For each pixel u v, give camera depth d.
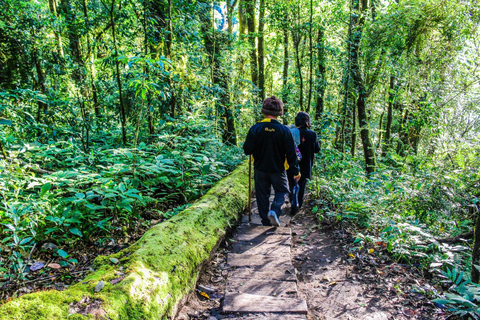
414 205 4.25
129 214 3.79
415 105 8.32
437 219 4.06
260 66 13.24
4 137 4.20
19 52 6.54
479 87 8.59
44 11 7.44
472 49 8.67
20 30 6.44
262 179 3.92
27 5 6.87
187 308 2.52
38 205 2.99
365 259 3.36
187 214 3.44
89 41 7.13
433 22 8.59
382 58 8.44
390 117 10.12
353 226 4.16
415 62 8.79
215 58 8.48
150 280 2.20
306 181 4.87
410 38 8.87
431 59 8.77
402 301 2.65
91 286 1.95
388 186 4.42
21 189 3.34
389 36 8.17
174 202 4.84
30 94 5.09
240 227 4.16
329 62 9.41
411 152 8.75
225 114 8.68
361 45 8.38
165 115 5.77
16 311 1.53
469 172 4.53
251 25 12.81
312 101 12.76
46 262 2.85
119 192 3.57
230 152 7.32
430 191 4.31
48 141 4.89
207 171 5.11
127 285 2.01
